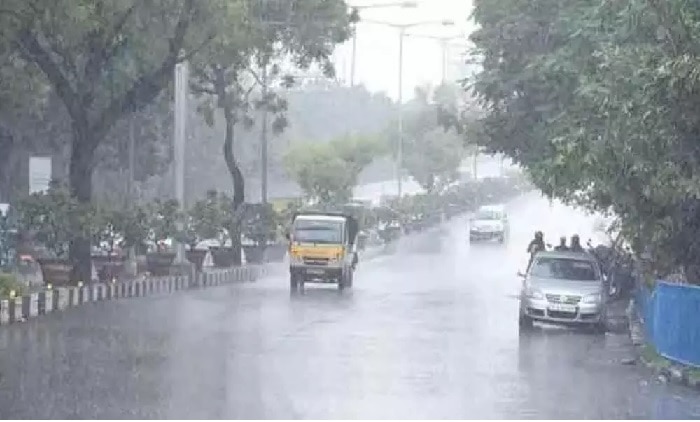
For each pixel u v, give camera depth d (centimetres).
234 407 1725
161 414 1645
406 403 1814
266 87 5806
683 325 2312
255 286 4856
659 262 2622
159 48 4028
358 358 2402
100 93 4147
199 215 5162
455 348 2664
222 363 2269
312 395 1870
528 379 2178
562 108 3438
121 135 5856
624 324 3456
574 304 3209
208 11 3809
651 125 2256
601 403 1903
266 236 6178
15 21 3384
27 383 1961
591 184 2698
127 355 2388
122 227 4209
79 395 1827
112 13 3644
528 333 3109
